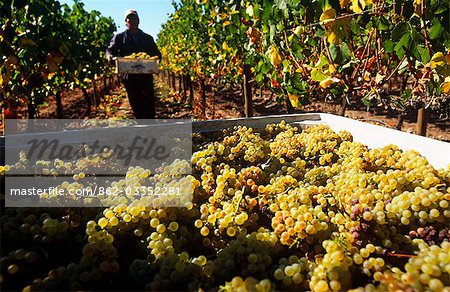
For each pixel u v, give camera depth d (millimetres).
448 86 2432
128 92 6492
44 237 1312
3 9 3586
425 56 2326
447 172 1819
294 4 2555
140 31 6629
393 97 3346
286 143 2574
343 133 2871
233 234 1457
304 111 9414
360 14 2406
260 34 3588
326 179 2033
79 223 1584
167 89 18062
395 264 1301
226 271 1223
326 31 2441
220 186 1715
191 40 10297
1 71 4246
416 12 2195
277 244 1373
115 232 1461
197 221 1526
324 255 1280
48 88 7082
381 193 1645
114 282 1221
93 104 12812
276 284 1190
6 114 5168
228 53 6750
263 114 9570
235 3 4230
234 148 2389
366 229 1358
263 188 1732
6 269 1185
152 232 1525
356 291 992
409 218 1460
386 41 2455
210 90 15398
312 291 1129
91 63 8156
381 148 2355
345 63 2756
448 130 7406
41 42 4328
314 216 1460
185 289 1178
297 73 3105
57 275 1154
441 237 1362
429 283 1021
